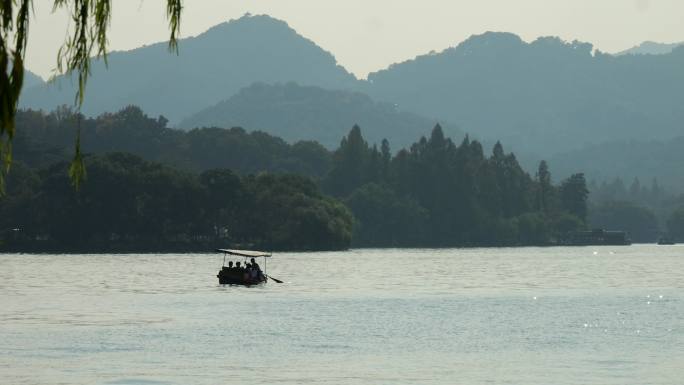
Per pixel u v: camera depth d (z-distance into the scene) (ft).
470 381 589.73
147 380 580.71
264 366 638.12
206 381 579.89
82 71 219.00
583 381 589.73
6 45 204.13
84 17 218.38
